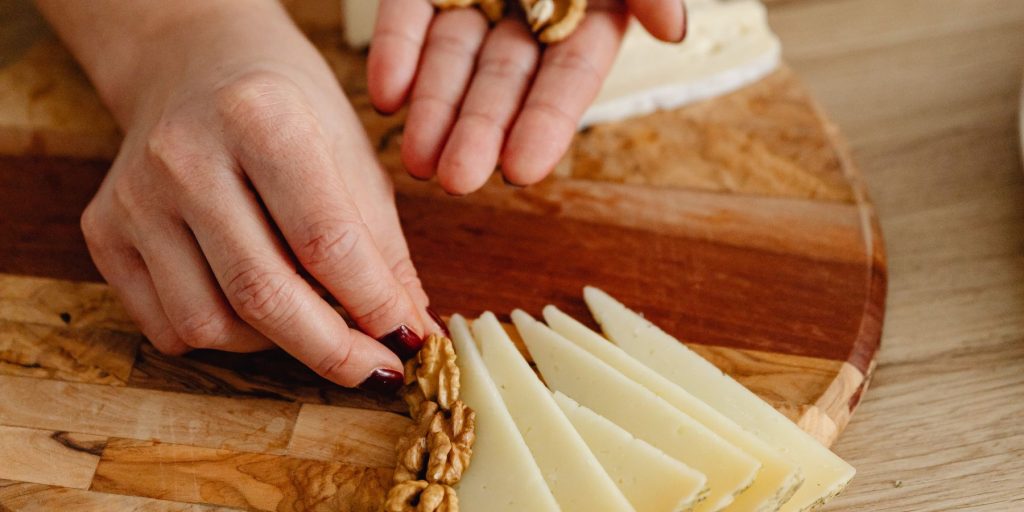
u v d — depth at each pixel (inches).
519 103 19.6
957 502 17.2
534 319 18.6
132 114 19.6
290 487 17.1
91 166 20.6
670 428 16.9
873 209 20.0
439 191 20.3
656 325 18.7
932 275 19.5
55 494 17.0
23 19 23.2
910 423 18.0
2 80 21.4
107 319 18.7
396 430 17.6
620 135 21.2
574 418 17.2
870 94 22.3
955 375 18.4
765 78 22.1
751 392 17.7
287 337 16.9
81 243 19.6
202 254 17.3
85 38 20.3
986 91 22.0
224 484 17.1
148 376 18.1
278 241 17.2
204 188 17.1
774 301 19.0
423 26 19.9
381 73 19.3
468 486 16.8
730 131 21.2
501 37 20.0
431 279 19.2
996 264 19.6
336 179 17.2
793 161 20.7
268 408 17.8
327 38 22.7
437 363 17.7
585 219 20.0
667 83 21.5
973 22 23.4
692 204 20.2
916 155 21.2
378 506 17.0
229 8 19.5
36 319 18.7
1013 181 20.7
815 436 17.7
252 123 17.2
